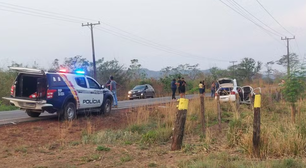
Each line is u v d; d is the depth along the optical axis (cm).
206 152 838
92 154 841
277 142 797
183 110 885
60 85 1336
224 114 1558
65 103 1341
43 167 721
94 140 1021
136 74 5097
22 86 1355
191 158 758
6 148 912
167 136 1064
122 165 737
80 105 1425
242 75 5434
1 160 792
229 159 737
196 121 1395
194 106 1582
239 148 845
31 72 1302
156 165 724
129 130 1205
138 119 1311
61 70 1395
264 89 2331
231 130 1009
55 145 965
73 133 1142
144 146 955
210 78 4984
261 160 730
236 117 1141
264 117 1348
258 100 779
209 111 1537
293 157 745
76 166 730
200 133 1149
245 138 830
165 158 795
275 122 1097
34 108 1300
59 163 757
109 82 1912
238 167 662
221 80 2223
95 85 1552
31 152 880
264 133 824
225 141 955
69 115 1366
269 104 1728
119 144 989
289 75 1223
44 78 1297
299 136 823
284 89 1234
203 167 663
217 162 692
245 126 1078
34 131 1139
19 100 1321
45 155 846
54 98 1299
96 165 737
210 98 1991
